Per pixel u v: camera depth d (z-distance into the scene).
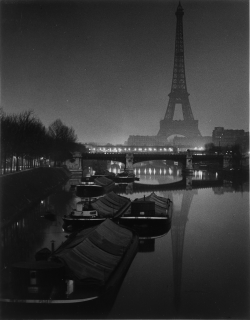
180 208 173.38
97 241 92.69
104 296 71.75
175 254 103.25
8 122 191.88
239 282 84.25
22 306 69.38
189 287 81.75
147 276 86.38
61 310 69.31
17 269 72.38
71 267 75.31
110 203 152.62
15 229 125.19
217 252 105.69
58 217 143.12
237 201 194.62
